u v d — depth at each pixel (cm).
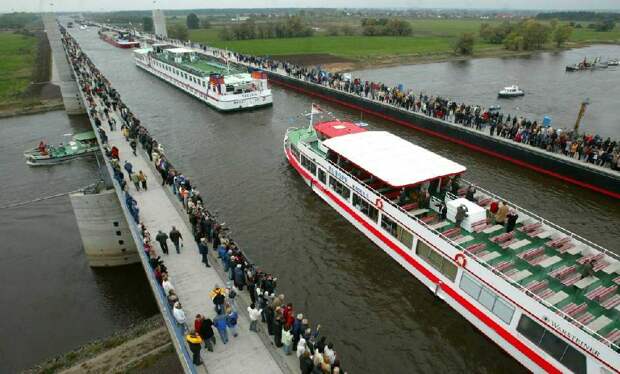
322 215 3475
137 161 3784
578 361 1789
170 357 2381
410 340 2302
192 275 2277
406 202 2900
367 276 2766
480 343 2262
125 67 10819
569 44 16462
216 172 4275
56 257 3503
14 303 2984
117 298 3067
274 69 9188
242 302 2086
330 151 3456
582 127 5894
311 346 1753
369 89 6669
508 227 2456
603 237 3256
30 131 6719
